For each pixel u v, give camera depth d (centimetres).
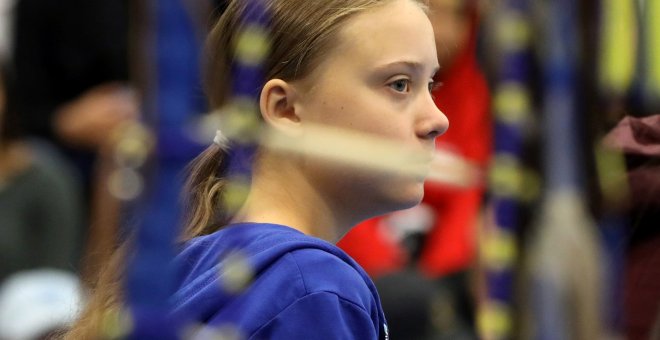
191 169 437
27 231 995
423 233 826
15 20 1159
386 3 409
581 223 363
